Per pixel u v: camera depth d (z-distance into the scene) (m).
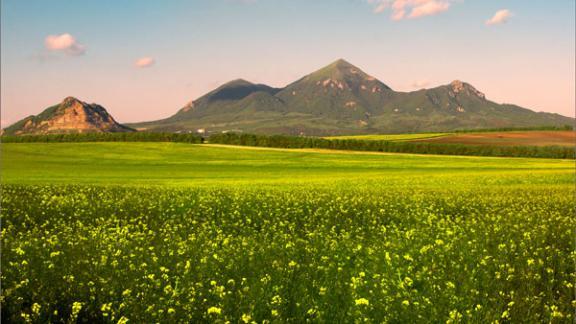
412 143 106.81
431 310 7.80
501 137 128.38
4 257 10.83
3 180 48.62
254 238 14.56
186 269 9.64
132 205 23.77
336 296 8.74
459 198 27.77
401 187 39.66
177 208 23.11
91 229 16.09
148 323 7.39
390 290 8.79
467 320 7.46
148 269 9.95
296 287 9.11
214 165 80.56
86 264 10.30
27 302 8.10
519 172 61.22
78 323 7.60
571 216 20.19
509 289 9.28
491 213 21.78
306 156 96.56
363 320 7.61
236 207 22.86
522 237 14.58
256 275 9.91
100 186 37.56
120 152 100.56
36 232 15.23
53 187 34.34
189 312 7.71
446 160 88.94
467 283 9.28
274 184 44.19
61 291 8.54
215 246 12.27
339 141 113.00
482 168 73.81
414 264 10.77
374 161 87.44
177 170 70.31
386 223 18.81
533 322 7.64
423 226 17.50
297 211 21.39
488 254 11.95
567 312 8.05
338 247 12.91
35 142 121.69
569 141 118.00
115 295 8.27
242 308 7.86
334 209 22.53
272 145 118.38
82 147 107.69
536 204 25.06
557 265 10.80
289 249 12.52
